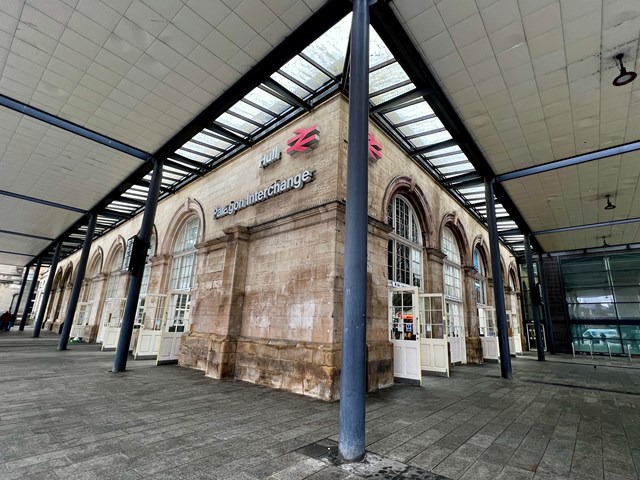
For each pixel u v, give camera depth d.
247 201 9.53
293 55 6.05
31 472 2.85
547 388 7.98
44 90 6.89
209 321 9.55
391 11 5.14
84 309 21.56
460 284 14.13
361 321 3.73
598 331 21.19
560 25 5.11
